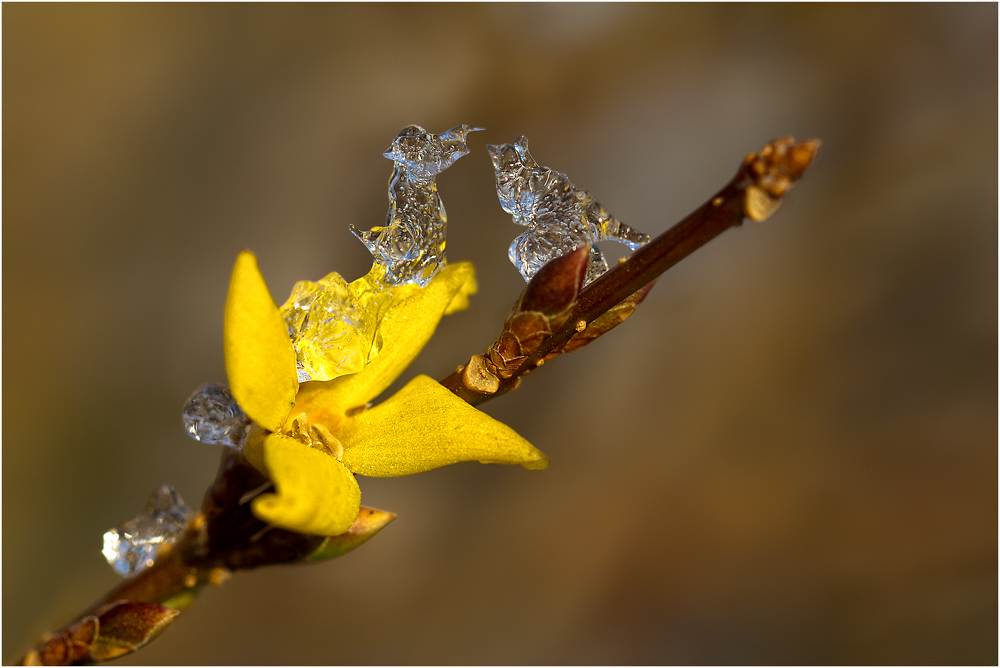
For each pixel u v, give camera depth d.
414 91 0.66
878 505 0.62
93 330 0.61
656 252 0.24
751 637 0.59
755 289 0.70
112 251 0.63
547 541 0.62
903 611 0.58
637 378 0.68
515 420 0.66
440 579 0.61
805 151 0.24
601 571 0.61
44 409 0.59
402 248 0.25
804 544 0.62
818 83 0.69
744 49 0.69
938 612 0.58
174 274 0.63
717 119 0.68
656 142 0.67
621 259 0.25
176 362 0.62
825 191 0.70
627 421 0.67
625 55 0.68
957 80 0.68
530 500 0.64
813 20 0.69
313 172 0.65
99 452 0.59
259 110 0.66
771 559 0.61
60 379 0.60
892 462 0.64
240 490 0.26
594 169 0.66
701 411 0.67
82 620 0.26
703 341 0.69
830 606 0.59
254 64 0.66
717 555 0.62
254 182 0.64
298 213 0.64
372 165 0.64
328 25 0.67
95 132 0.64
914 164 0.68
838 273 0.70
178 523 0.26
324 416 0.25
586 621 0.60
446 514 0.63
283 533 0.26
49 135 0.63
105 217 0.63
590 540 0.62
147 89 0.65
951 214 0.67
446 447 0.24
